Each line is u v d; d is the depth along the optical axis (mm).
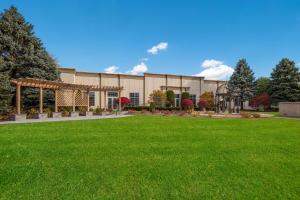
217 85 47594
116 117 22109
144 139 9211
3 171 5281
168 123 15711
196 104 45125
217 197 4145
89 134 10406
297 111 24609
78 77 35281
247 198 4105
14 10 26156
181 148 7590
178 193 4285
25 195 4172
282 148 7730
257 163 6020
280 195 4215
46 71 26281
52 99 25828
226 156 6652
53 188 4453
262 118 22297
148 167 5629
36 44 26641
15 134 10258
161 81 42281
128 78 39375
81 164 5812
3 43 24734
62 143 8250
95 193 4266
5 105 21906
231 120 19078
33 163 5859
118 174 5176
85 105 28250
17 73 25266
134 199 4070
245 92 48656
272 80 45375
